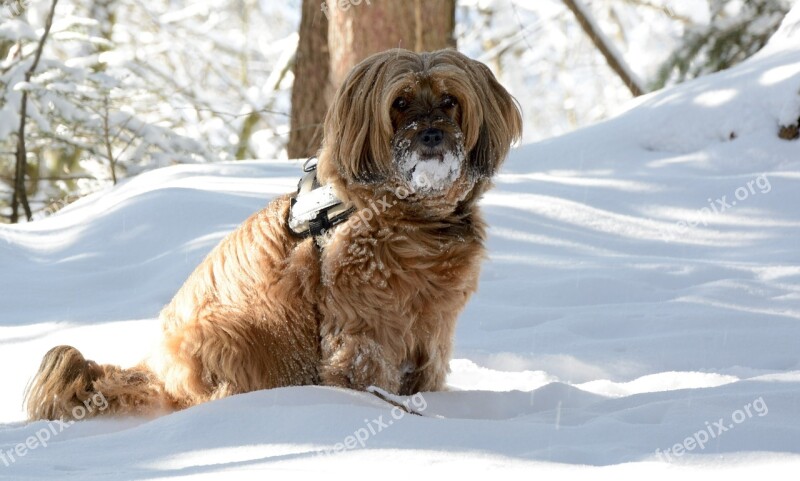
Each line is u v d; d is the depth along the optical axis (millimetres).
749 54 14492
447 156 4441
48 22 15336
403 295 4480
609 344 5676
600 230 8359
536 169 10195
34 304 6973
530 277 7285
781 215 8320
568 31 23297
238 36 23938
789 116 9414
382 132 4488
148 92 16547
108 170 16078
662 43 16859
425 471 2951
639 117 10508
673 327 5941
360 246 4477
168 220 8477
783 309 6246
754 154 9367
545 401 4535
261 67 23531
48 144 16047
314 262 4594
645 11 21297
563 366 5410
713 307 6289
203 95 19688
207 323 4621
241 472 2965
